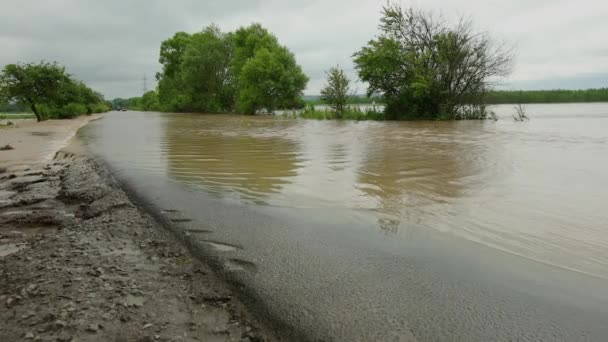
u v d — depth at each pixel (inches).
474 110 873.5
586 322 78.4
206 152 339.3
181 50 2591.0
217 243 125.6
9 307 90.4
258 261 111.2
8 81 1155.9
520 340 73.5
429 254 112.4
